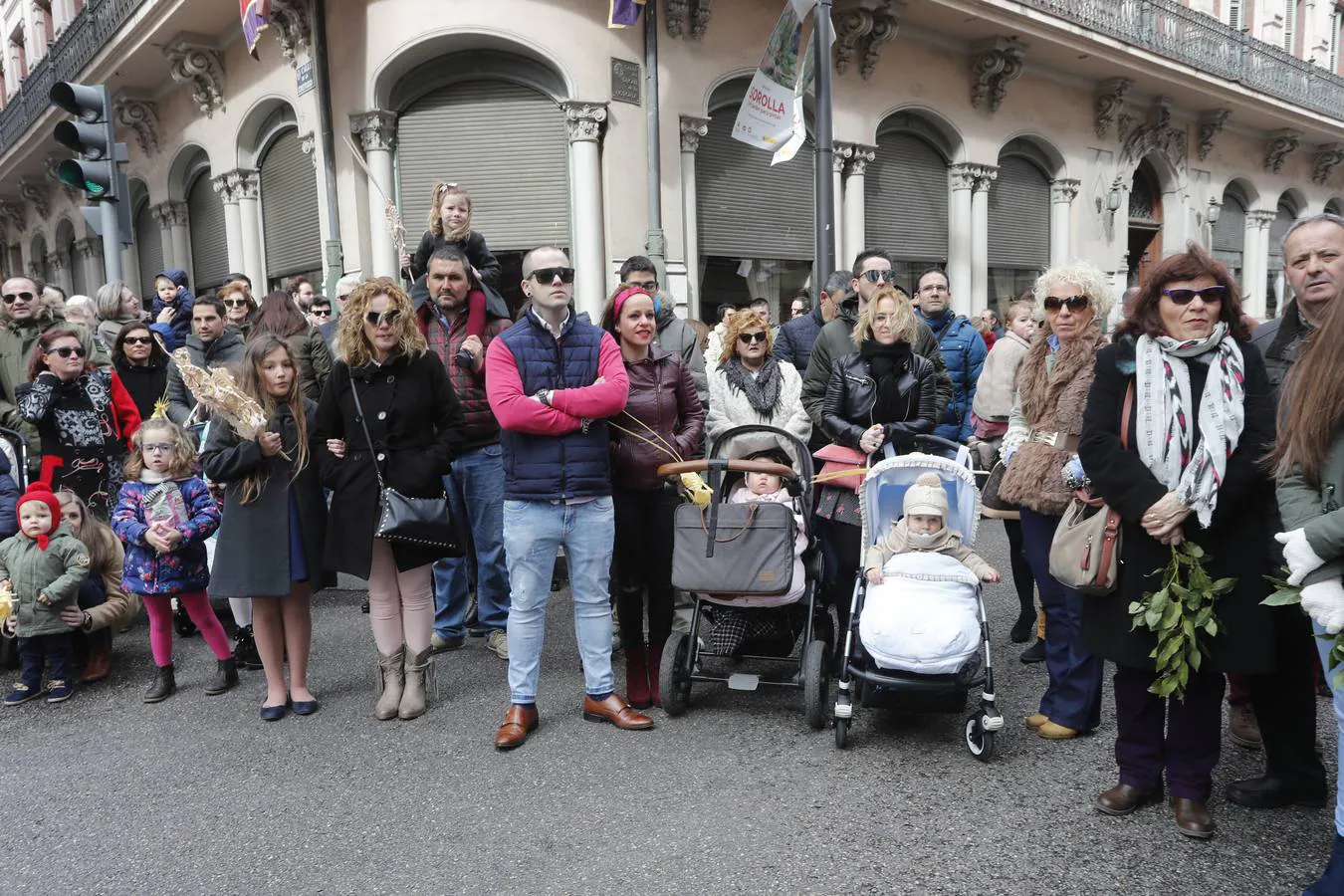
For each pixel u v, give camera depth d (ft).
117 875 10.03
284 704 14.56
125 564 15.39
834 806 11.12
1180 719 10.32
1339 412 8.20
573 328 13.32
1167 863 9.73
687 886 9.46
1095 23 48.39
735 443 14.79
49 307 21.30
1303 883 9.32
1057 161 52.75
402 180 35.86
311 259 40.01
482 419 17.03
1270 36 66.39
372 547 13.89
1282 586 8.83
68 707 15.38
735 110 40.32
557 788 11.76
